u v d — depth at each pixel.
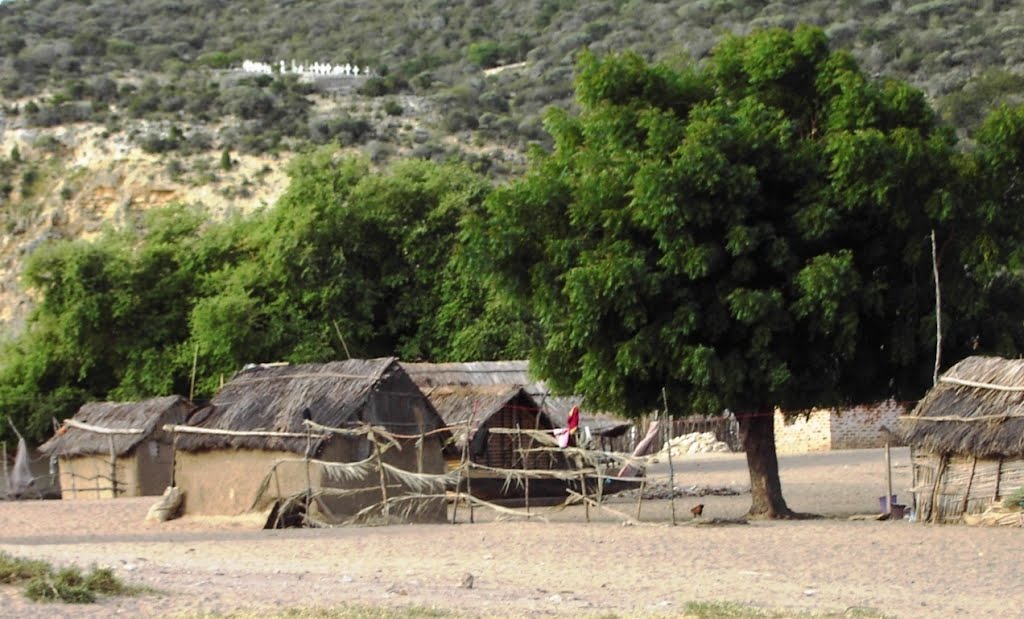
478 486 32.53
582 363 26.00
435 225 50.44
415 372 35.38
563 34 122.75
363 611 12.91
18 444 50.88
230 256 52.28
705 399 24.81
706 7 114.44
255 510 26.05
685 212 23.83
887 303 25.70
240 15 142.75
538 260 26.47
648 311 24.89
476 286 49.41
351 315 49.66
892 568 18.47
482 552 20.28
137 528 26.17
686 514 28.70
